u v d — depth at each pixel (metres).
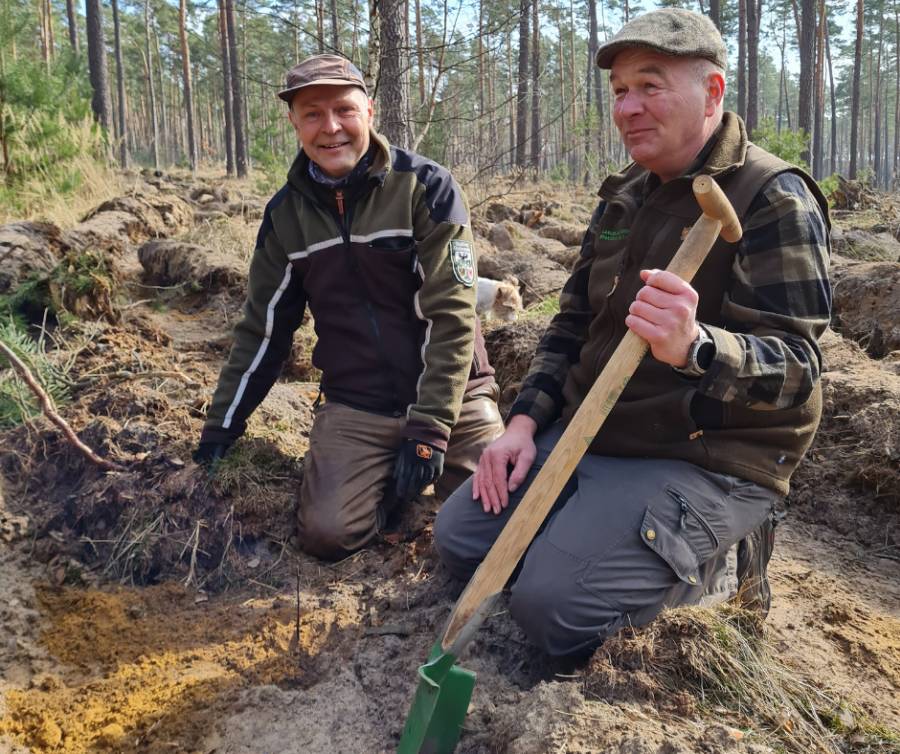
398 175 2.86
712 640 1.89
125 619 2.57
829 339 3.94
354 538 2.82
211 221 7.45
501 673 2.20
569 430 1.81
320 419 3.00
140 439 3.12
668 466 2.11
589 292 2.37
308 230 2.88
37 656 2.39
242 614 2.57
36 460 3.12
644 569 2.02
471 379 3.19
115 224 6.91
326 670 2.29
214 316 5.23
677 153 2.06
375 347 2.94
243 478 2.95
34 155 7.92
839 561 2.81
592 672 1.86
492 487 2.34
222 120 50.41
